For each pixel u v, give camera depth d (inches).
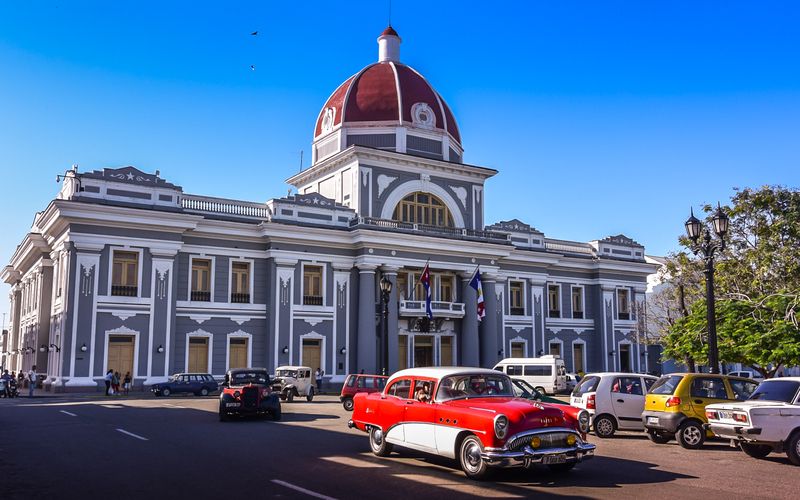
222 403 839.7
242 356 1562.5
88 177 1386.6
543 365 1501.0
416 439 501.0
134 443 622.5
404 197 1798.7
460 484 429.4
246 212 1604.3
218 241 1550.2
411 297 1729.8
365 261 1638.8
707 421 623.2
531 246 2011.6
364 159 1740.9
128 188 1424.7
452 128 1958.7
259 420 865.5
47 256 1675.7
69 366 1342.3
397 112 1835.6
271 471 471.8
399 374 551.8
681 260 1291.8
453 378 506.3
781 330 838.5
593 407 719.7
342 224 1688.0
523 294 1982.0
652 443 667.4
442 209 1866.4
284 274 1593.3
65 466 494.3
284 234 1587.1
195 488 411.8
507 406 454.9
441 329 1766.7
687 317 1009.5
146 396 1332.4
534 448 437.4
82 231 1369.3
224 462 511.5
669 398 634.2
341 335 1647.4
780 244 1091.3
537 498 388.2
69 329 1343.5
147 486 418.6
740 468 506.0
